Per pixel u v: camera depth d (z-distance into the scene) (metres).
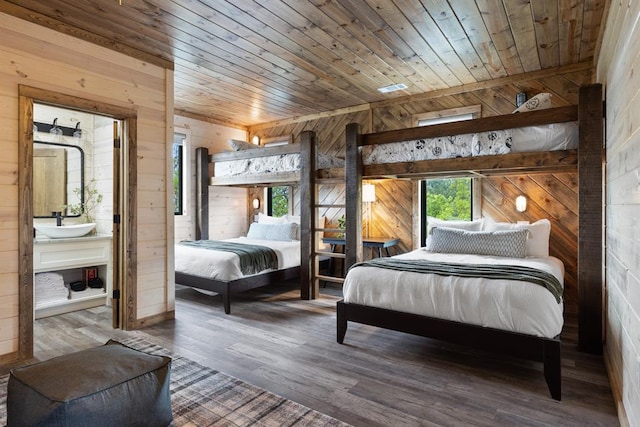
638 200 1.73
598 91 2.90
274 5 2.84
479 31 3.28
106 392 1.62
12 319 2.79
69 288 4.30
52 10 2.87
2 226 2.74
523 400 2.23
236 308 4.26
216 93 5.09
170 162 3.85
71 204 4.55
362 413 2.08
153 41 3.44
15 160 2.79
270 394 2.28
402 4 2.83
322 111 6.00
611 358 2.50
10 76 2.76
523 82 4.39
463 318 2.61
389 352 2.96
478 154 3.47
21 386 1.61
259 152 5.35
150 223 3.68
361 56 3.83
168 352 2.96
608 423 2.00
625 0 2.09
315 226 4.75
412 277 2.87
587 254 2.92
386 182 5.43
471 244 4.00
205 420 2.00
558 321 2.38
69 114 4.54
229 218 6.62
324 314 4.02
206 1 2.77
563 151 3.08
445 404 2.18
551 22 3.11
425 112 5.07
